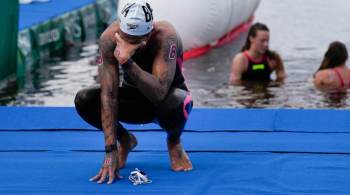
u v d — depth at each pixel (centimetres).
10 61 2917
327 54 2734
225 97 2612
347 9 4609
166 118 1298
